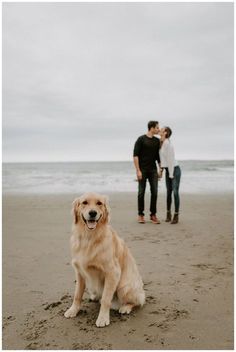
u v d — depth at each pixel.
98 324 3.20
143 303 3.62
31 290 4.04
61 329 3.16
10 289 4.07
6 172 40.41
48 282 4.29
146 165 8.01
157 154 8.10
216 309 3.51
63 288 4.10
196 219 8.51
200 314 3.40
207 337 2.98
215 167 41.44
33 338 3.01
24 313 3.48
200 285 4.15
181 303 3.66
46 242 6.29
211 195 13.19
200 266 4.87
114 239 3.52
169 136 7.91
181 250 5.70
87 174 32.75
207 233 6.95
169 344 2.88
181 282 4.26
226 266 4.86
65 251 5.68
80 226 3.43
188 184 18.22
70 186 18.27
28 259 5.23
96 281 3.45
